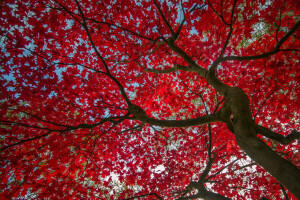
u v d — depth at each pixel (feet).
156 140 19.47
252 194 18.25
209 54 15.40
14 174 12.87
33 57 12.76
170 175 18.07
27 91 13.12
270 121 16.98
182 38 16.28
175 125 10.69
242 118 7.84
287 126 17.47
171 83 18.80
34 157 13.56
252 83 15.71
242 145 7.84
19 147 13.55
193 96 18.80
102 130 16.08
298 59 13.25
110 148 16.81
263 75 15.05
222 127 17.69
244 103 8.16
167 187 18.07
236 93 8.63
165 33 15.81
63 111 14.73
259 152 7.20
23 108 13.67
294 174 6.31
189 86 19.25
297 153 15.62
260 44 14.14
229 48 15.53
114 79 11.59
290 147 17.46
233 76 16.76
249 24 12.66
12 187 12.82
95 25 14.24
